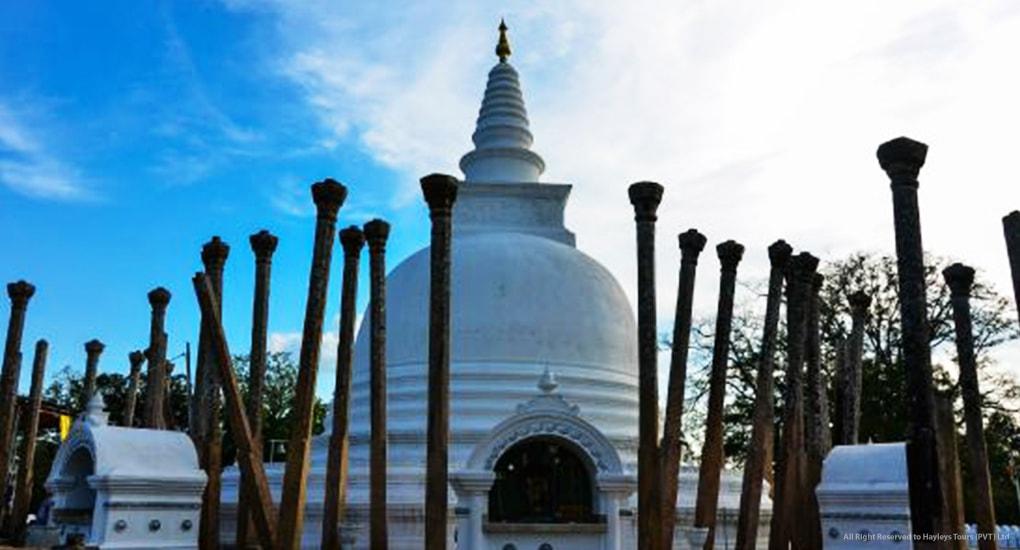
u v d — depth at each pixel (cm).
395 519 2119
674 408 1720
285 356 6381
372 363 1781
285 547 1602
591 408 2534
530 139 3291
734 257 1872
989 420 4228
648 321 1655
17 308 2230
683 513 2259
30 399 2467
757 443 1819
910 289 1299
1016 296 1467
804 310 1903
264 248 1988
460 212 3041
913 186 1341
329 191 1748
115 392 5675
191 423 2003
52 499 2228
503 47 3425
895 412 4047
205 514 1916
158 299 2239
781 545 1817
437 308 1587
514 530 1934
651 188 1700
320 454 2481
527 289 2631
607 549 1956
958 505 1647
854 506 1789
